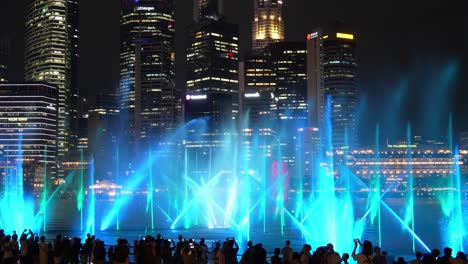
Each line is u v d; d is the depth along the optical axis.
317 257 30.19
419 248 88.00
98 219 179.00
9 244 35.84
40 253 37.09
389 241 99.19
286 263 32.53
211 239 96.75
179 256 35.94
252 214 197.38
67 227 140.62
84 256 39.12
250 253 32.59
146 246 32.75
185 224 142.12
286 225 136.75
